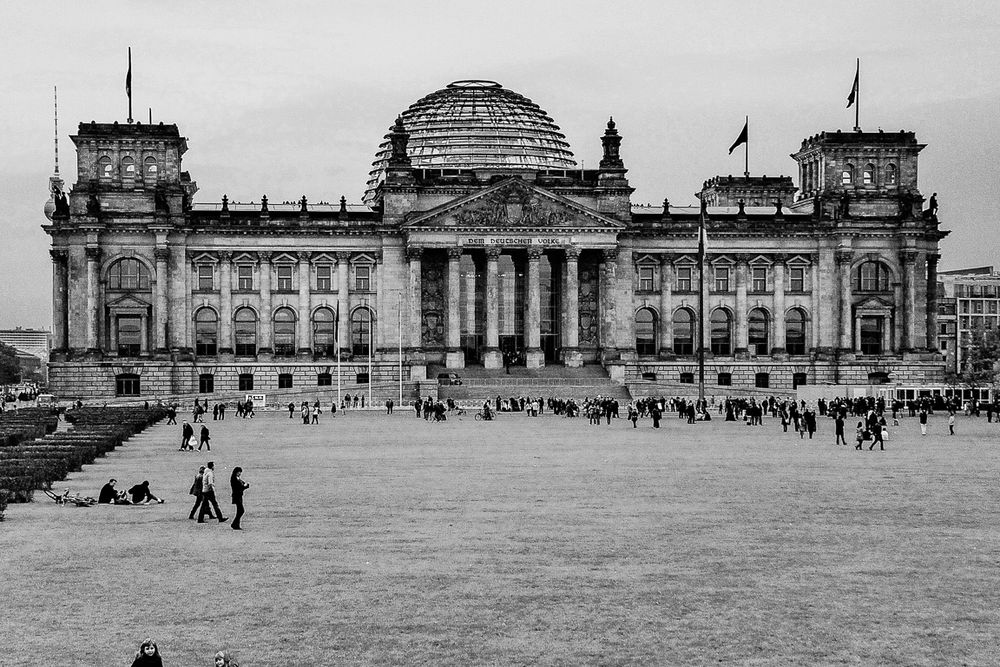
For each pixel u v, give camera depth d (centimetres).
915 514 7212
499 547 6156
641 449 11800
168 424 16862
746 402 19025
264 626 4712
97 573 5609
